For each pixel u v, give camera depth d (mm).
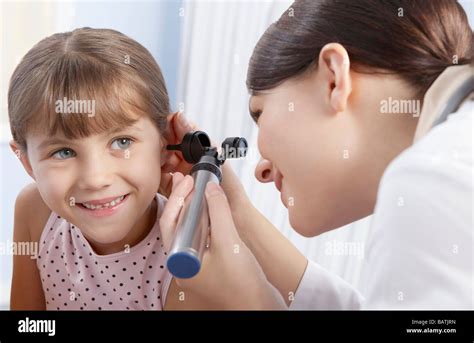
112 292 711
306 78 593
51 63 623
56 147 608
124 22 996
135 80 638
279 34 626
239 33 971
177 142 712
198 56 973
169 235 565
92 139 606
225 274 587
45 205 769
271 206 937
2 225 960
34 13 1064
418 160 438
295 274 744
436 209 410
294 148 604
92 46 638
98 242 701
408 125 578
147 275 704
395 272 413
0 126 995
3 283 886
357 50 576
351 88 578
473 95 517
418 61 569
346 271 906
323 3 604
